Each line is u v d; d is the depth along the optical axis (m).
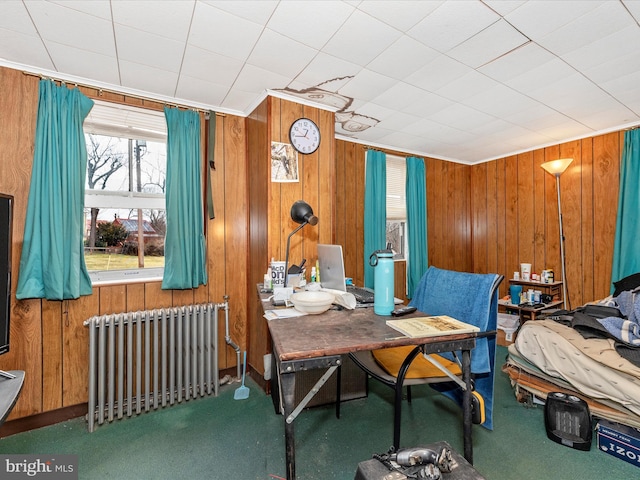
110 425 2.05
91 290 2.16
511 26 1.72
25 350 1.99
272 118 2.47
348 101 2.66
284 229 2.50
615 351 1.82
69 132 2.07
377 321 1.47
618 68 2.16
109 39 1.79
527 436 1.90
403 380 1.45
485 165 4.55
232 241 2.79
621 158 3.20
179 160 2.46
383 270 1.58
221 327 2.71
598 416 1.83
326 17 1.64
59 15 1.59
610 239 3.31
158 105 2.50
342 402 2.32
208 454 1.77
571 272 3.61
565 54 1.99
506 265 4.29
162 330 2.23
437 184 4.38
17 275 1.98
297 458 1.72
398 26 1.72
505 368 2.42
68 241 2.04
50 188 1.97
